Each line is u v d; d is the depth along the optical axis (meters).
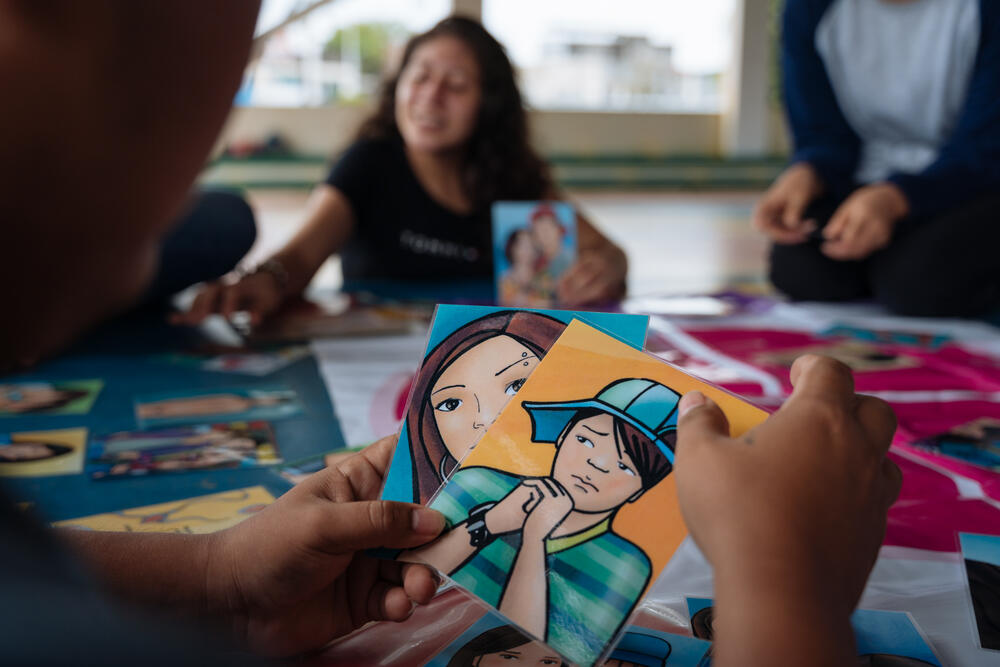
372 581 0.55
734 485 0.39
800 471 0.40
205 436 1.04
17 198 0.19
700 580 0.67
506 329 0.63
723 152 8.32
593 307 1.81
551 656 0.56
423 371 0.61
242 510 0.81
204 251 1.83
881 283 1.87
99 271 0.21
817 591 0.36
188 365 1.39
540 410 0.56
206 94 0.21
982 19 1.92
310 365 1.39
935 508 0.83
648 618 0.61
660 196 7.34
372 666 0.55
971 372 1.32
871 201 1.78
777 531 0.38
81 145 0.19
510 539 0.50
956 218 1.77
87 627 0.17
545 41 7.95
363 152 2.17
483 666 0.55
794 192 2.01
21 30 0.18
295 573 0.49
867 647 0.57
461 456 0.56
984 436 1.02
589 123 8.09
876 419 0.44
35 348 0.21
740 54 7.97
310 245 1.90
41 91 0.18
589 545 0.49
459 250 2.21
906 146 2.15
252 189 6.97
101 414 1.13
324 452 0.98
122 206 0.20
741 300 1.96
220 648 0.20
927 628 0.61
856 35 2.10
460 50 2.05
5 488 0.18
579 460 0.53
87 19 0.19
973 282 1.75
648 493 0.51
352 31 7.25
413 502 0.54
